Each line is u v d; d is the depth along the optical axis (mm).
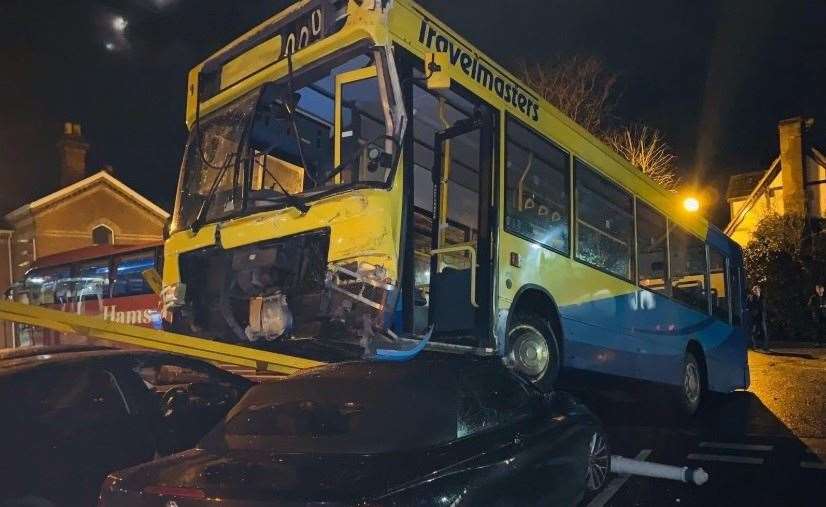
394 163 5828
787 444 8367
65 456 4664
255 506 3400
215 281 6832
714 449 8258
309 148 7574
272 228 6301
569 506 5176
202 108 7578
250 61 7105
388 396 4480
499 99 7340
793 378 14953
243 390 5695
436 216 7066
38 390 4770
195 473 3801
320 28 6398
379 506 3377
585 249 8711
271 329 6102
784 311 27891
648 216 10578
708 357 11977
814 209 30719
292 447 4160
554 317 7953
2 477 4418
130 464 4930
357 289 5684
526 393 5391
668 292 10883
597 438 5988
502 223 7098
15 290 20297
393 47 6137
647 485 6781
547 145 8148
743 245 33094
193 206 7336
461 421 4441
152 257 16938
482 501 3945
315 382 4746
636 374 9602
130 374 5219
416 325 6918
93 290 18125
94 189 30891
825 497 6301
